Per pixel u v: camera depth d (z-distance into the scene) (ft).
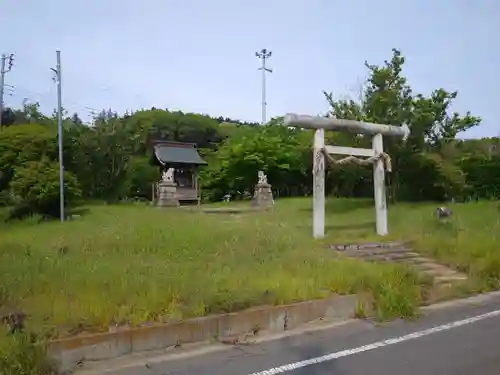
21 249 32.96
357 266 29.66
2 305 19.70
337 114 71.92
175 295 21.94
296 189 125.70
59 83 68.59
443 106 70.38
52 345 16.58
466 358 18.08
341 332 21.98
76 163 100.07
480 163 85.81
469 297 30.53
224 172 119.85
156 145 114.52
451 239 43.24
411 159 71.05
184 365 17.33
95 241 36.63
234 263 30.07
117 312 19.69
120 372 16.60
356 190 91.09
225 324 20.81
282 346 19.71
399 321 24.14
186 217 58.44
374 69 73.87
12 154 75.72
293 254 33.58
